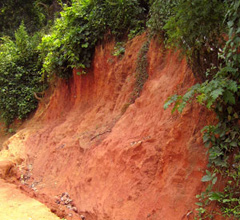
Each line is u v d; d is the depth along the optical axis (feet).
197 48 13.99
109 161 19.26
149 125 18.56
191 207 13.07
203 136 13.35
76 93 30.99
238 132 12.30
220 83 11.60
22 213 16.97
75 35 27.61
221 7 12.55
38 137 30.96
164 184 14.79
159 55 21.44
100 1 27.76
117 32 26.94
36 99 40.22
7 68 40.60
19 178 26.00
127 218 15.39
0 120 43.50
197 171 13.55
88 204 18.53
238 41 11.47
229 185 12.13
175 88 17.80
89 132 24.38
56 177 23.75
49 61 31.24
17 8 55.52
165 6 20.59
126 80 24.35
